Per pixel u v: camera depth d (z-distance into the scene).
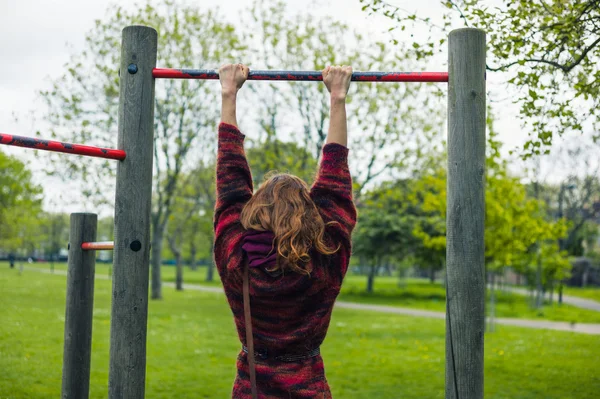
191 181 30.42
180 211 30.86
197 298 25.12
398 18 5.25
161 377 7.84
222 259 1.93
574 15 5.04
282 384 1.83
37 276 34.59
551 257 24.03
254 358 1.86
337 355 10.16
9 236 42.81
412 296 32.09
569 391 7.43
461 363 2.41
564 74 5.32
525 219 14.27
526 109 5.24
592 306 27.64
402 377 8.23
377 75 2.54
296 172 18.83
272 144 20.03
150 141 2.70
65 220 65.69
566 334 14.27
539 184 29.56
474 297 2.43
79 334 3.76
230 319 15.95
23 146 2.39
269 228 1.86
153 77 2.72
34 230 48.59
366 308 23.47
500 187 14.16
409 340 12.42
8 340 9.94
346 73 2.29
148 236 2.67
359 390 7.38
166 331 12.70
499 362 9.68
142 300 2.63
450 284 2.46
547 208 31.59
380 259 32.69
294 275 1.81
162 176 26.94
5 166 37.94
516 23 4.95
